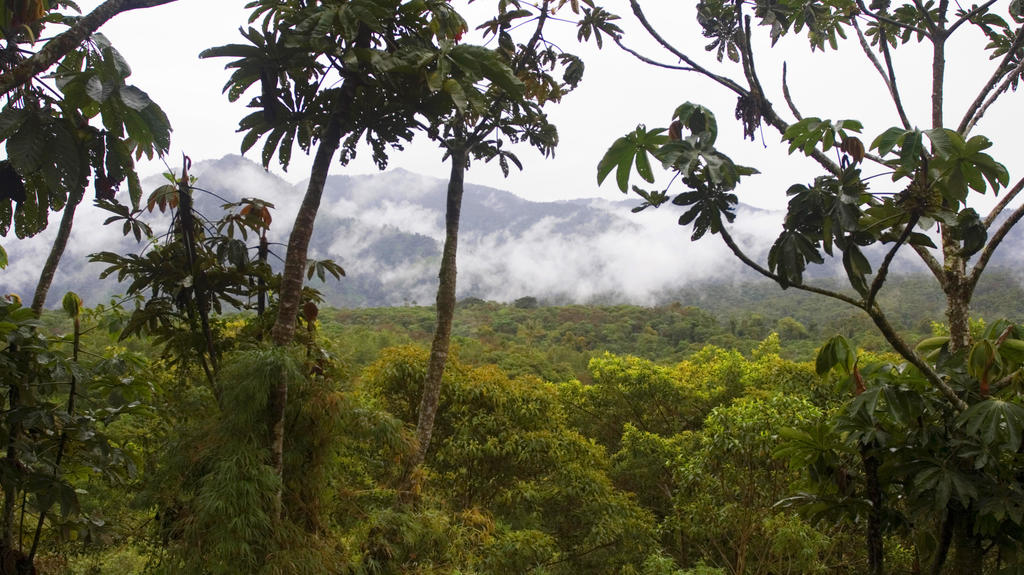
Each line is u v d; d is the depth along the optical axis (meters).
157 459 3.40
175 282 3.52
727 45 4.18
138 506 3.32
